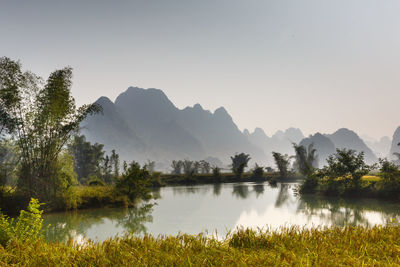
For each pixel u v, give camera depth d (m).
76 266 5.51
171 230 14.50
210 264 5.24
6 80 17.75
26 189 18.94
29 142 19.14
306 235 7.54
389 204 22.95
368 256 5.64
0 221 7.60
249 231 7.89
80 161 58.44
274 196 31.61
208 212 20.38
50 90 19.44
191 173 60.31
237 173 66.69
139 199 27.84
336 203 24.22
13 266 5.51
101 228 15.05
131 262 5.48
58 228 15.07
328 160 30.64
